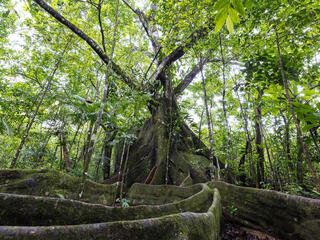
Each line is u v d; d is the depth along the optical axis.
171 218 1.76
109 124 6.76
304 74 5.29
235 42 6.16
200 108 11.30
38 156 8.27
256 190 3.34
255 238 2.82
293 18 3.74
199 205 3.07
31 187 3.55
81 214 2.04
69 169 7.55
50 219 1.85
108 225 1.46
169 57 8.40
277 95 3.91
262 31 5.06
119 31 10.27
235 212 3.35
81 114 5.79
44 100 8.21
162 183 6.31
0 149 10.19
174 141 7.60
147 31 10.38
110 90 4.79
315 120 3.09
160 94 8.77
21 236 1.12
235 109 8.38
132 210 2.47
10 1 8.30
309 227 2.53
